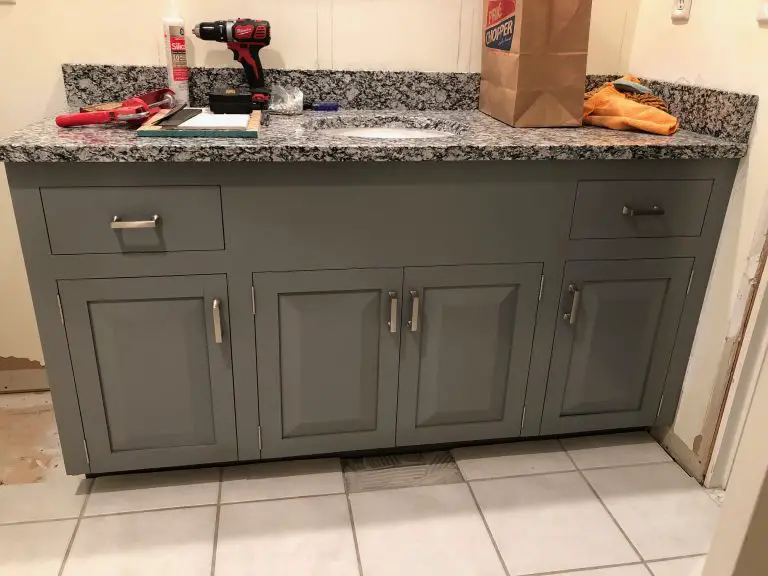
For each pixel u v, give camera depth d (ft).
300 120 5.23
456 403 5.31
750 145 4.71
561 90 5.10
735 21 4.78
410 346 5.00
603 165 4.67
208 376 4.81
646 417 5.75
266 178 4.27
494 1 5.34
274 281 4.58
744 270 4.83
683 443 5.67
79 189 4.07
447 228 4.65
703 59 5.15
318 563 4.54
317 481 5.33
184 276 4.45
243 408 4.97
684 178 4.84
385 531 4.84
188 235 4.33
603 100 5.33
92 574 4.39
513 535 4.85
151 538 4.70
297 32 5.59
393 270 4.71
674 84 5.46
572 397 5.51
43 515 4.88
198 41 5.51
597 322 5.24
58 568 4.42
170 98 5.20
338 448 5.29
